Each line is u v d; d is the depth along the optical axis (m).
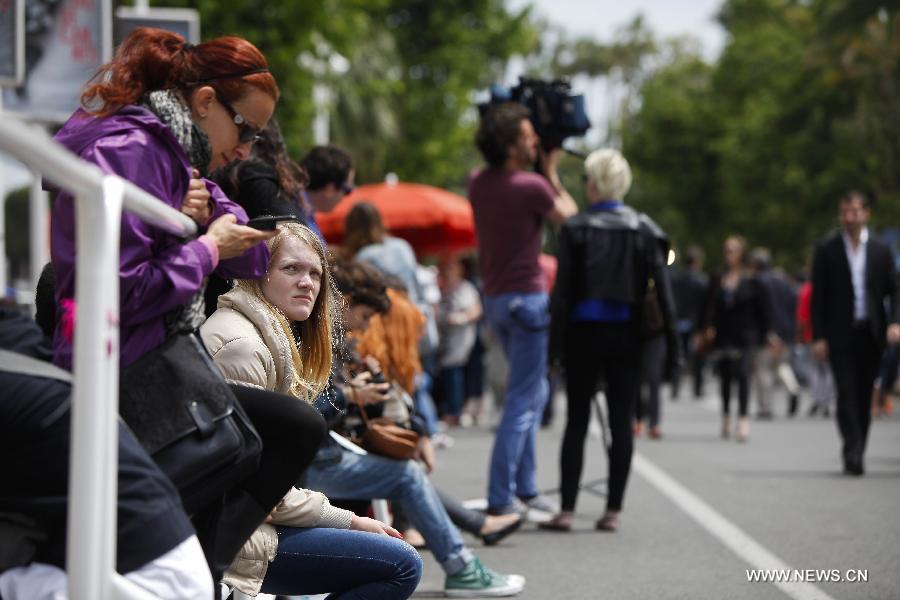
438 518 15.09
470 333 43.41
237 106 8.77
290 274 9.84
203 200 8.26
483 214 20.86
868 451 33.34
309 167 18.03
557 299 20.14
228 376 9.33
